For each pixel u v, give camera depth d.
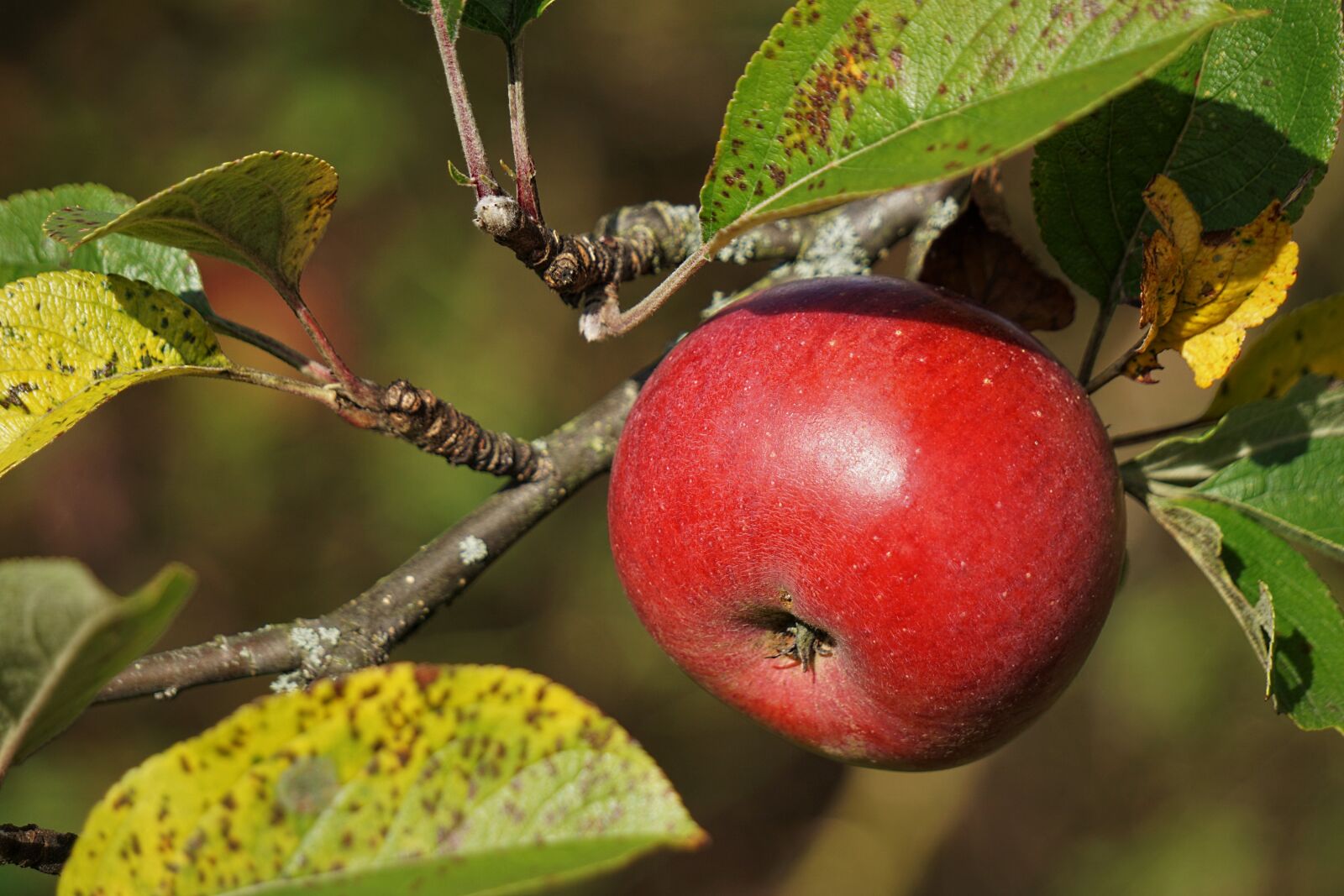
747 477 0.51
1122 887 1.30
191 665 0.54
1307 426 0.54
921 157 0.48
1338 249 1.26
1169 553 1.35
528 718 0.47
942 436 0.50
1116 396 1.36
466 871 0.46
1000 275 0.55
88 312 0.52
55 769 1.16
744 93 0.49
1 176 1.31
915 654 0.51
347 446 1.33
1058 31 0.48
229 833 0.47
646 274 0.55
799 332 0.52
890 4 0.49
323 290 1.33
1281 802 1.29
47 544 1.28
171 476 1.32
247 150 1.34
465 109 0.51
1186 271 0.51
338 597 1.33
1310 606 0.53
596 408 0.57
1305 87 0.53
